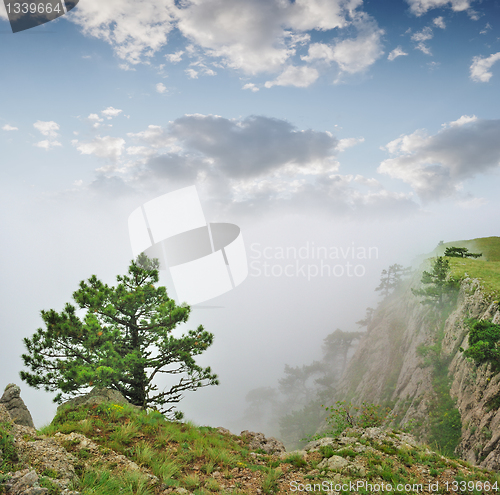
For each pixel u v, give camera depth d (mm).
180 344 16484
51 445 6562
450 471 9383
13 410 8422
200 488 7008
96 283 16609
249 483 7902
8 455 5316
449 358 42094
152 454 7793
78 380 12602
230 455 9352
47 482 4977
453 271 49531
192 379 16906
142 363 15016
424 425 36375
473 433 28312
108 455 7184
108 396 11688
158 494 6414
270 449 11461
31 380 13859
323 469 9227
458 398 35562
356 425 14859
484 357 30484
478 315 40031
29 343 14062
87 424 8445
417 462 9852
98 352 14516
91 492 5445
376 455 9906
